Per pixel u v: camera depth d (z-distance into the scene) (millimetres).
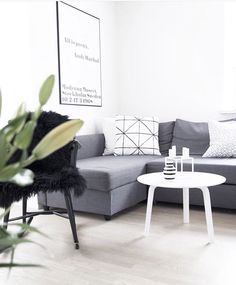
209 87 3451
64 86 3137
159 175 2191
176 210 2684
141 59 3838
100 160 2908
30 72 2801
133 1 3826
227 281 1479
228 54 3395
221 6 3326
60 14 3080
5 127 420
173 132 3387
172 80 3662
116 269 1638
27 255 1830
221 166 2504
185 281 1491
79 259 1768
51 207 2727
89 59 3492
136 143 3289
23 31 2801
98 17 3631
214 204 2568
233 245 1904
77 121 429
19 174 419
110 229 2246
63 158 2111
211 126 3037
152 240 2020
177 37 3596
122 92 4000
